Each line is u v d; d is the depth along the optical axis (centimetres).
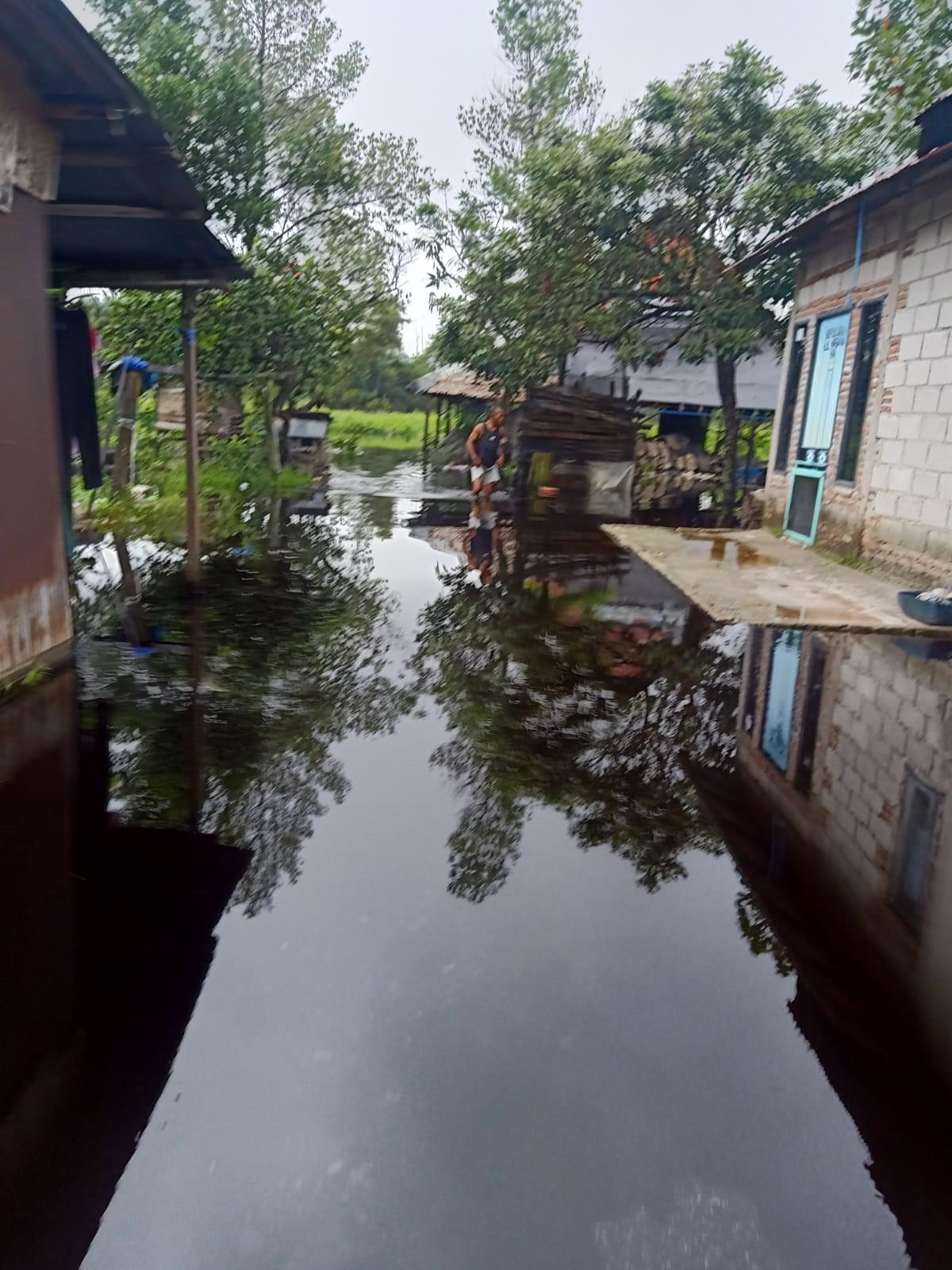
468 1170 208
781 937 303
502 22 2166
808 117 1468
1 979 263
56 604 557
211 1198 198
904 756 463
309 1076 233
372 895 321
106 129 504
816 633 706
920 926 311
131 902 308
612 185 1489
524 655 639
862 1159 213
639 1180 205
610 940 299
